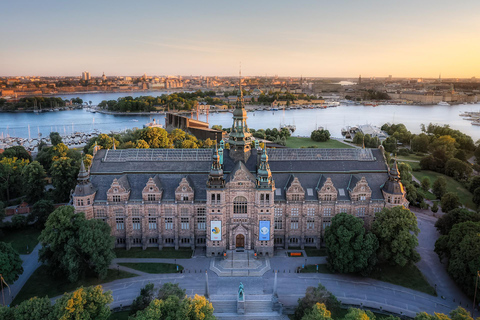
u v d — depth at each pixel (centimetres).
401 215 11506
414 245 11350
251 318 9831
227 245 12812
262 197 12344
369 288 11081
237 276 11612
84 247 10519
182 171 13525
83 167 12625
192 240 13162
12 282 10600
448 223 13000
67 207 11169
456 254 10694
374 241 11388
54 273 11062
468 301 10488
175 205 12838
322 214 13138
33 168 16525
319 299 9212
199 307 7938
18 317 7588
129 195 12962
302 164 13838
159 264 12206
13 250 10700
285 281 11388
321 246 13388
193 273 11744
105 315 8088
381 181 13550
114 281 11238
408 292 10900
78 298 7719
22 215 14862
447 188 19662
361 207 13150
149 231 13162
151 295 9338
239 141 13638
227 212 12569
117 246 13200
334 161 13962
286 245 13275
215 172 12238
